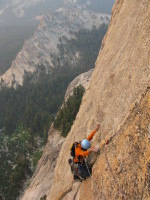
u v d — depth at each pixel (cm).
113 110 877
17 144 11081
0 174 8762
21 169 8019
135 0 1152
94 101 1182
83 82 6956
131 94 779
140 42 871
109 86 1032
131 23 1069
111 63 1143
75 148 847
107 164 759
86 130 1111
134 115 695
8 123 12812
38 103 14575
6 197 7700
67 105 6525
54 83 17525
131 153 653
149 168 571
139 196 586
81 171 852
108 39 1431
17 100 15838
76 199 973
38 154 9975
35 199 2703
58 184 1291
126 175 652
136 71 808
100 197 762
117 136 758
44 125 10562
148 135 604
